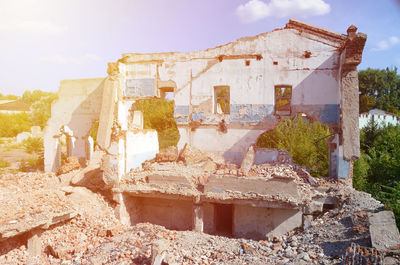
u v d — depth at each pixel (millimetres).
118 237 10898
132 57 15062
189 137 14492
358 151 11055
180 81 14508
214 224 12492
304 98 12812
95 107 17922
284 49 13047
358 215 9102
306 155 20859
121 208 12781
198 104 14281
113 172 12922
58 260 9391
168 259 8352
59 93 18656
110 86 14008
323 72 12547
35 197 11125
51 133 18797
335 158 12977
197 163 13336
